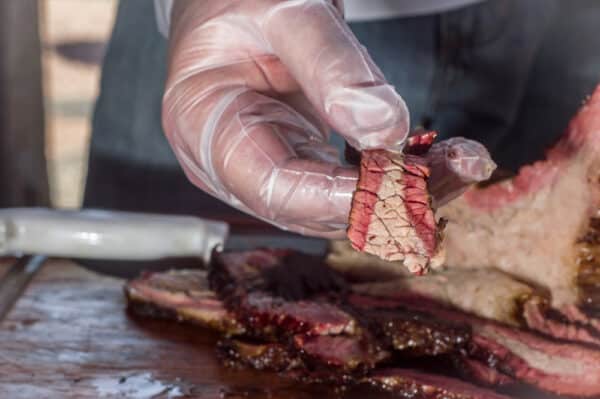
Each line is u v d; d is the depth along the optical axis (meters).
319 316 0.61
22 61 1.27
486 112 0.85
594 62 0.91
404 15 0.77
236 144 0.52
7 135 1.26
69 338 0.63
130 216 0.72
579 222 0.61
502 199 0.63
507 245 0.64
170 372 0.60
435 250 0.49
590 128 0.60
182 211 0.90
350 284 0.67
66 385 0.59
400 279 0.66
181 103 0.55
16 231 0.71
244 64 0.56
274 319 0.61
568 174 0.61
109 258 0.71
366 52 0.52
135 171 0.90
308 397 0.58
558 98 0.93
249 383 0.59
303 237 0.77
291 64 0.52
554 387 0.59
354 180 0.50
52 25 2.09
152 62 0.87
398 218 0.48
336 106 0.50
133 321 0.65
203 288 0.66
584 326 0.62
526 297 0.62
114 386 0.59
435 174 0.51
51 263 0.73
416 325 0.61
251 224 0.79
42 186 1.37
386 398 0.58
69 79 1.96
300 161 0.51
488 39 0.83
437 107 0.85
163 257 0.71
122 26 0.88
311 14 0.53
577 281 0.62
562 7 0.91
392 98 0.49
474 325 0.62
